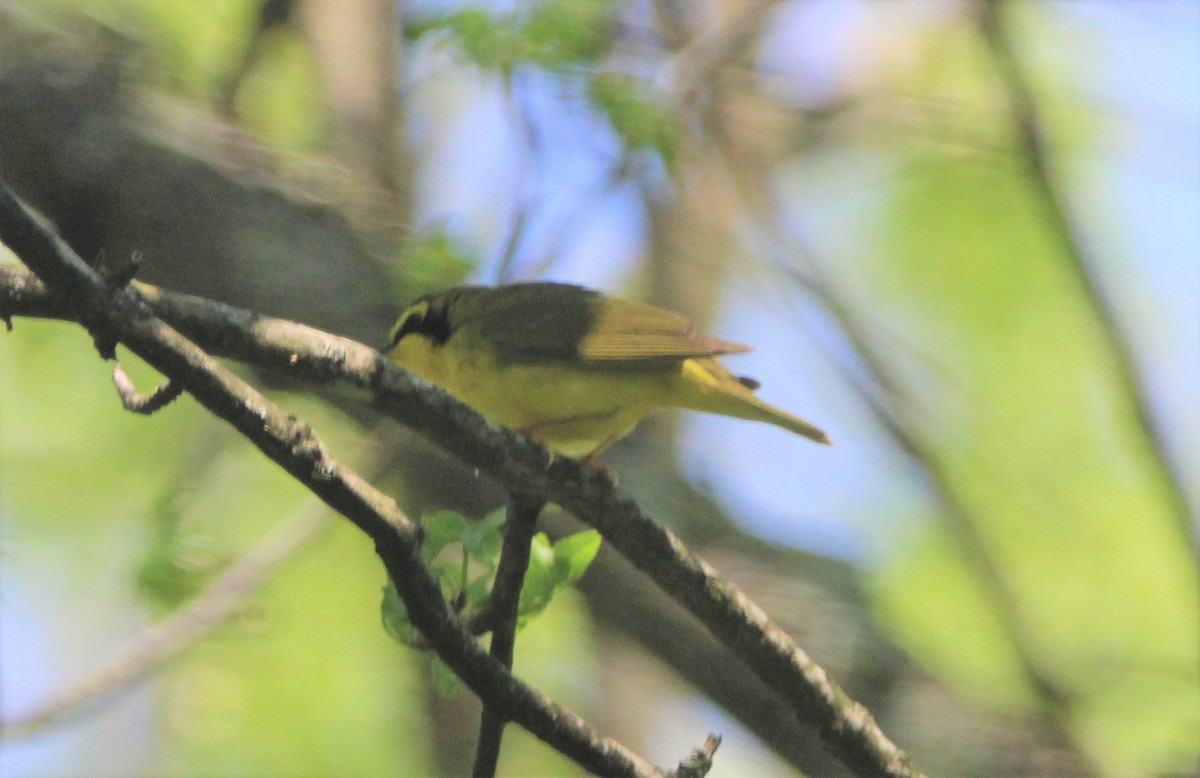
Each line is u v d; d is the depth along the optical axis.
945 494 12.31
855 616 11.45
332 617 14.08
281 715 13.72
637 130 10.62
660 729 14.72
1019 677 12.75
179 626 10.73
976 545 12.13
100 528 13.73
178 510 11.29
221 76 11.91
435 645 6.12
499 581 6.54
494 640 6.63
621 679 14.22
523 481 6.64
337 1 12.62
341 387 6.51
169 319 6.15
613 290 14.88
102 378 13.91
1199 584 12.64
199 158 10.99
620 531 6.97
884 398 12.51
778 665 7.21
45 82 10.69
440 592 6.03
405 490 11.52
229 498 13.95
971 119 14.08
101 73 10.94
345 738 13.72
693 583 7.06
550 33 10.56
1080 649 12.82
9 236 5.42
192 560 11.01
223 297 10.75
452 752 13.62
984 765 10.55
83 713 10.38
